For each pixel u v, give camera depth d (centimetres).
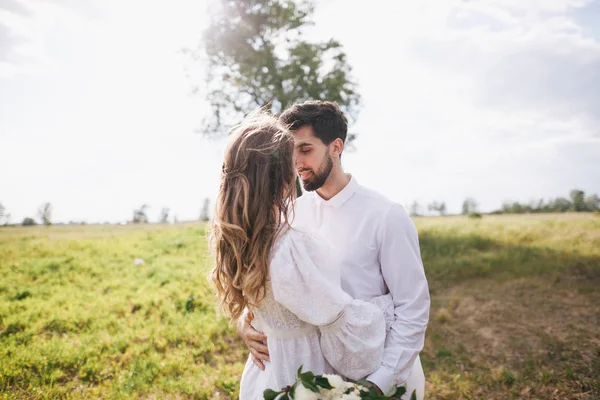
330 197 197
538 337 502
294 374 154
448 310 616
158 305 607
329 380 141
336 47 2031
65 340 475
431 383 401
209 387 376
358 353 149
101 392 365
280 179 147
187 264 909
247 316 181
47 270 835
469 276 831
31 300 628
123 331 504
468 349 480
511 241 1208
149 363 420
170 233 1506
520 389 385
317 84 1986
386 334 173
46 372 390
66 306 596
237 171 146
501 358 452
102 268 862
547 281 744
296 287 141
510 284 739
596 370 413
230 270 150
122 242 1260
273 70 2014
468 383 393
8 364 396
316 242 151
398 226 179
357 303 154
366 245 184
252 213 144
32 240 1271
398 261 177
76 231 1609
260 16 2036
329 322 144
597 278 749
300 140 188
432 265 911
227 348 468
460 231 1423
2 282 736
